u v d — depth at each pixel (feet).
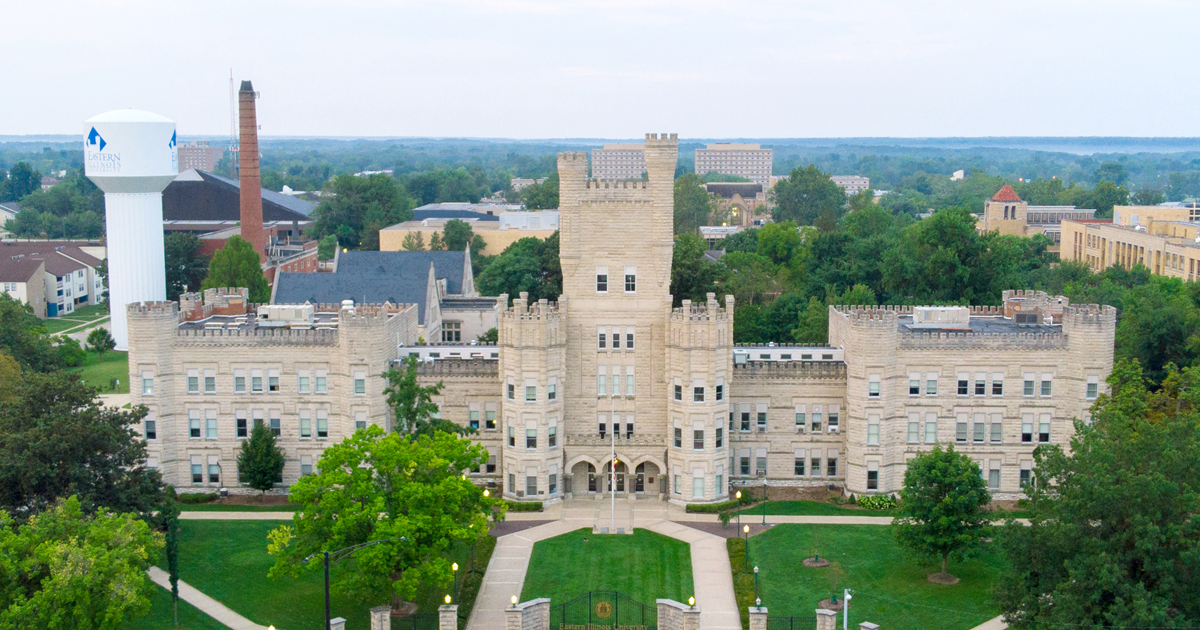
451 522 296.10
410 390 361.92
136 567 266.77
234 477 399.85
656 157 377.09
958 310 406.00
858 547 345.92
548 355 381.40
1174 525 242.37
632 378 391.65
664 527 367.04
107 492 316.40
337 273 585.63
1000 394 387.34
